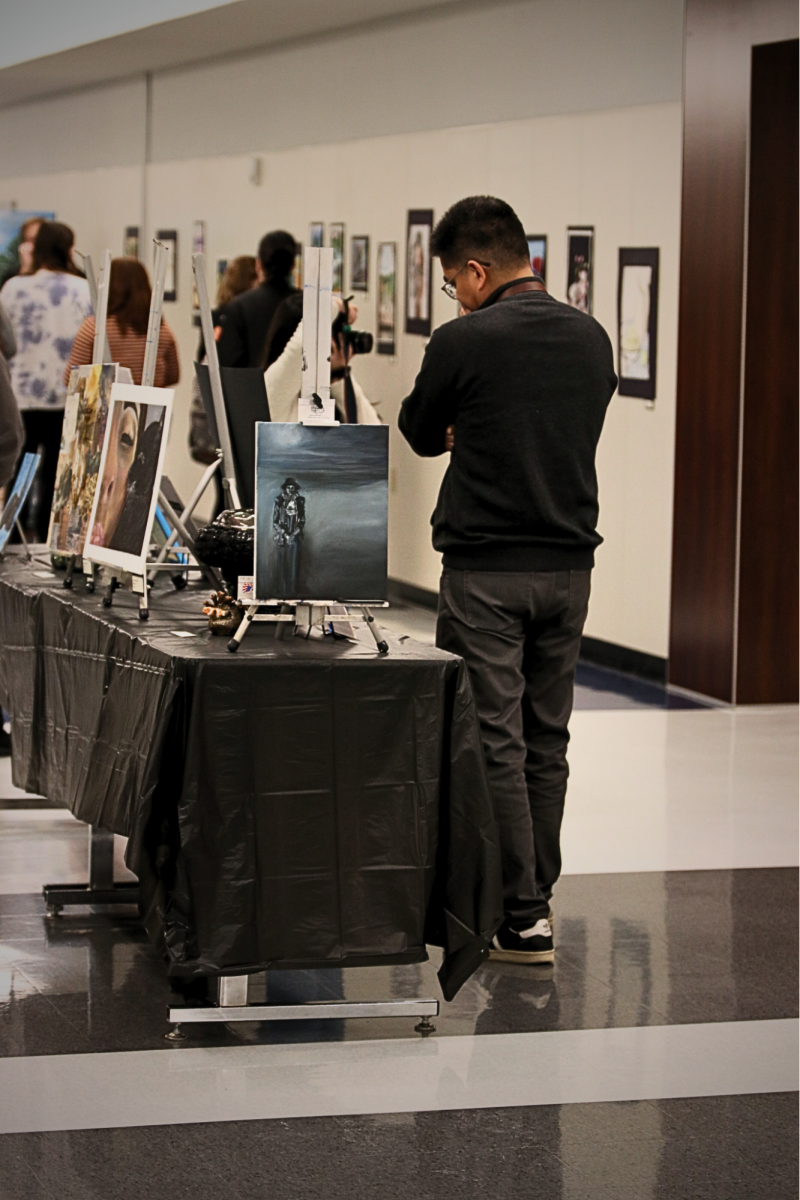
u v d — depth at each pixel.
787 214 8.37
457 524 4.53
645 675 9.50
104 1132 3.55
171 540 5.02
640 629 9.52
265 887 3.93
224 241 12.94
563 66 9.58
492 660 4.53
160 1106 3.68
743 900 5.37
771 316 8.43
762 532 8.59
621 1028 4.23
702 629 8.90
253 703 3.88
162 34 11.82
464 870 4.07
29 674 4.93
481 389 4.44
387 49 10.94
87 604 4.69
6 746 7.02
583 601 4.65
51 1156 3.43
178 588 5.08
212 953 3.90
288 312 6.11
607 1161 3.47
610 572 9.77
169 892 3.94
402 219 10.80
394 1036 4.13
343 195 11.44
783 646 8.71
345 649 4.09
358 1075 3.88
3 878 5.39
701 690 8.94
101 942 4.78
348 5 10.47
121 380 5.00
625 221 9.27
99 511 4.79
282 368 5.41
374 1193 3.30
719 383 8.62
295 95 11.96
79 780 4.43
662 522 9.27
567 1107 3.74
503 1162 3.46
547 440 4.46
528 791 4.81
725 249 8.49
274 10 10.70
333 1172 3.39
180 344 13.61
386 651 4.05
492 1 10.02
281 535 4.07
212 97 13.02
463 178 10.33
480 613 4.53
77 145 15.02
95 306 5.34
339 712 3.95
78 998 4.32
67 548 5.02
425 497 10.66
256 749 3.89
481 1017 4.28
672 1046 4.12
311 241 11.84
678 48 8.84
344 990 4.43
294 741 3.92
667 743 7.79
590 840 6.05
